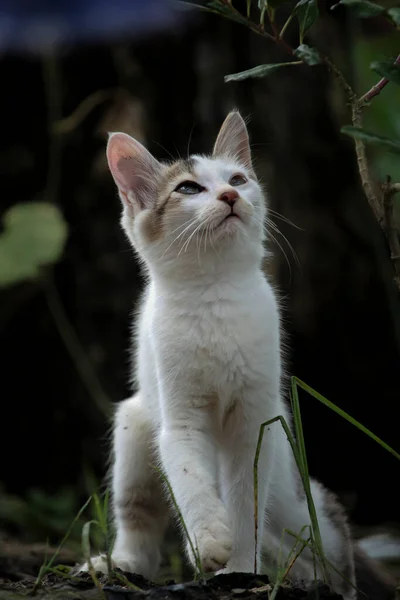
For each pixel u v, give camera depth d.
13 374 11.44
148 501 6.02
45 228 9.46
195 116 10.25
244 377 5.16
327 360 10.55
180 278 5.39
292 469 5.99
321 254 10.14
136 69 10.66
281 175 9.99
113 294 10.96
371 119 8.60
